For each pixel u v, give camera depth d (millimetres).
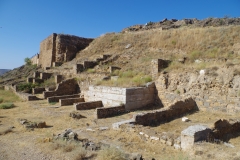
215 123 6895
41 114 12055
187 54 18484
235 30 18656
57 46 30891
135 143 6652
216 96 10594
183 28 25609
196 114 10555
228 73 10555
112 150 5387
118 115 11297
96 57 25688
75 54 31172
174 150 5938
